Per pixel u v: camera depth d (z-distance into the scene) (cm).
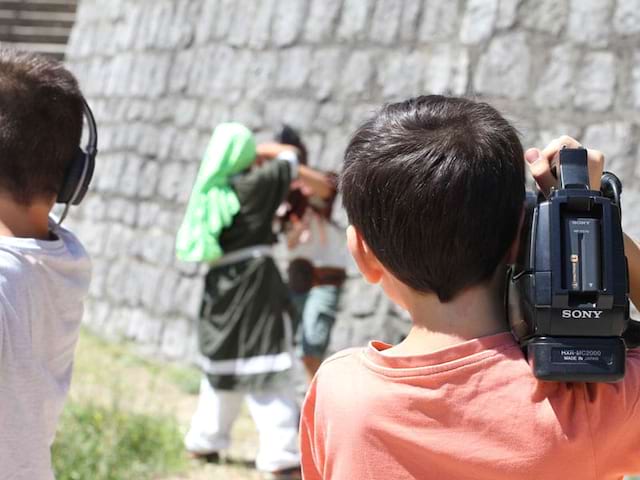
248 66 771
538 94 603
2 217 215
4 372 200
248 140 539
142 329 823
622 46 579
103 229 904
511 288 164
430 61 655
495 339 162
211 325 545
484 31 631
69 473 496
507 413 156
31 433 205
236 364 536
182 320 786
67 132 219
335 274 628
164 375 752
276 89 745
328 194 601
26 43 1278
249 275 535
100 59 970
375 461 161
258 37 768
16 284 203
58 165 219
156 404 666
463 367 160
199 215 532
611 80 580
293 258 632
